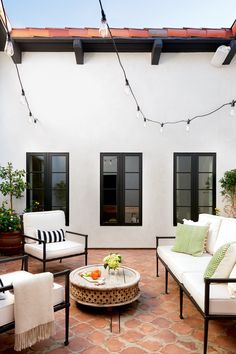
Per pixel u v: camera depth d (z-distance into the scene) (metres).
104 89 5.88
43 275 2.21
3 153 5.85
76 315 2.91
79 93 5.88
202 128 5.89
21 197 5.84
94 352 2.26
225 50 5.33
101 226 5.87
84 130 5.88
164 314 2.93
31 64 5.85
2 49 5.70
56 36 5.39
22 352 2.25
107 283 2.96
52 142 5.88
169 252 3.61
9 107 5.84
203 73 5.88
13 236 5.12
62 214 4.74
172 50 5.82
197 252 3.47
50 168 5.90
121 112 5.88
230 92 5.89
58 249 3.98
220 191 5.88
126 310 3.02
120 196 5.89
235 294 2.21
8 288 2.01
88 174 5.89
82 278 3.10
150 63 5.89
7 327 2.04
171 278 4.01
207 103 5.89
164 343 2.39
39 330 2.16
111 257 3.23
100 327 2.66
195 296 2.43
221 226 3.53
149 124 5.89
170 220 5.88
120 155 5.89
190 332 2.57
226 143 5.90
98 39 5.39
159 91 5.89
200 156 5.95
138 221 6.04
